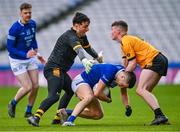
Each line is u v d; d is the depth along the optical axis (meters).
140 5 61.72
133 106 31.83
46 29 59.44
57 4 61.44
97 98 20.89
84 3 61.53
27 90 24.95
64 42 21.22
